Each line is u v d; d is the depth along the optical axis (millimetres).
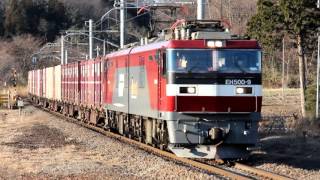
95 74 47031
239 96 26297
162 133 28016
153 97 28859
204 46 26156
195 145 26578
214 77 26156
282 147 32312
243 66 26359
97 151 30562
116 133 40906
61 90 68562
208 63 26172
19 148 32188
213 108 26125
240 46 26406
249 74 26375
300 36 51656
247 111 26375
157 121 29109
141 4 50781
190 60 26172
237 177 21234
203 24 27797
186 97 26047
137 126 33719
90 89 49656
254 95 26422
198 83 26125
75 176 22125
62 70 68062
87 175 22297
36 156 28703
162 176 21859
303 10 49438
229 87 26281
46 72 85750
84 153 29844
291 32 51594
